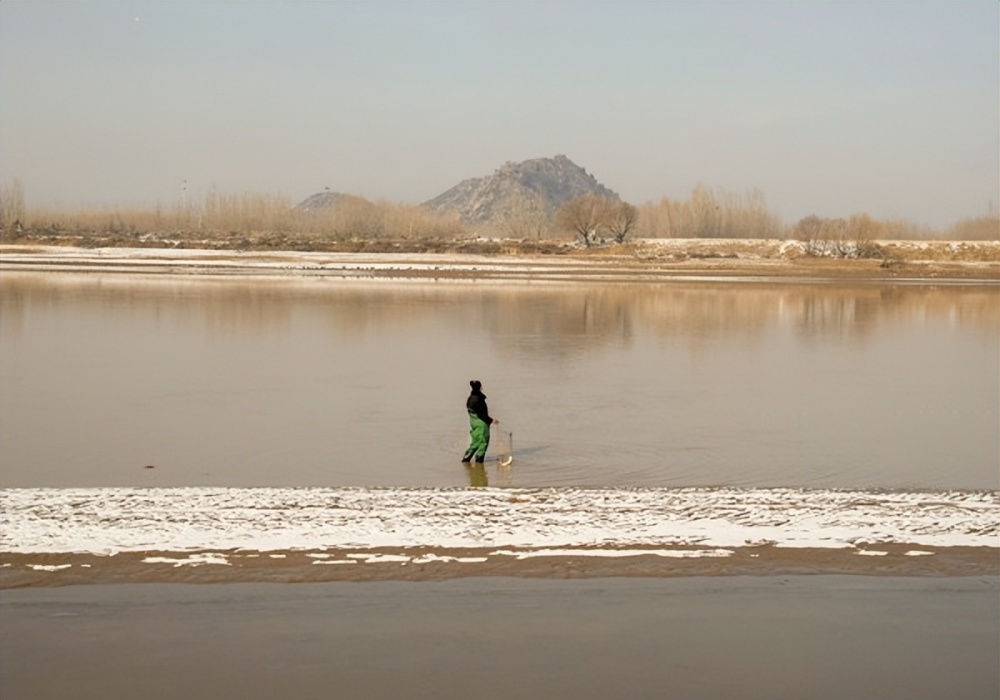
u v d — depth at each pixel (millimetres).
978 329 38312
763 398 22312
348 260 77750
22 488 13930
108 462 15633
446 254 91875
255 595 9969
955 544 11578
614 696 8172
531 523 11977
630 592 10195
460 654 8844
